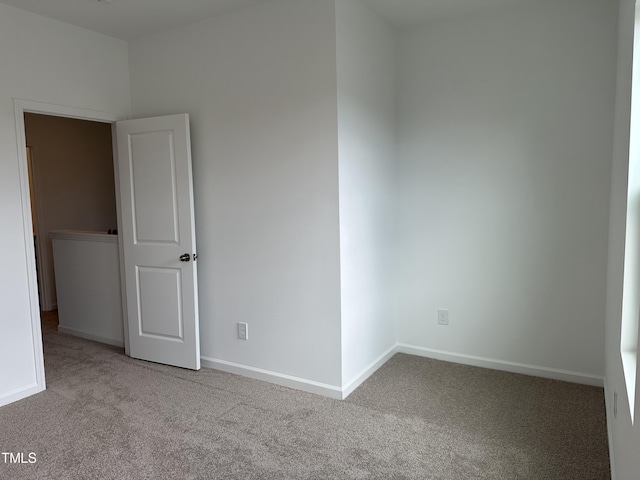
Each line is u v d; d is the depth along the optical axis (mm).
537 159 3273
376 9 3271
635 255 1896
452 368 3586
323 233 3033
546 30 3172
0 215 3055
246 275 3393
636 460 1356
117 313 4250
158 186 3596
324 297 3070
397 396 3092
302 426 2699
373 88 3371
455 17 3439
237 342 3498
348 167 3059
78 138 5895
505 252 3445
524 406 2918
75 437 2617
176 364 3682
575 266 3215
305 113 3025
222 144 3406
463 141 3523
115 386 3320
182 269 3561
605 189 3078
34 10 3148
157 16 3299
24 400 3115
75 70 3457
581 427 2646
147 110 3766
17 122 3123
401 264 3883
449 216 3633
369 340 3455
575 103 3121
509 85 3320
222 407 2959
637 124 1831
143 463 2352
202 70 3445
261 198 3266
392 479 2191
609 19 2986
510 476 2201
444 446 2467
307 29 2965
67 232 4555
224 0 3043
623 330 1944
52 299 5777
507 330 3492
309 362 3176
